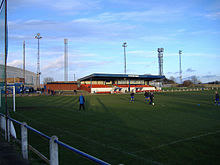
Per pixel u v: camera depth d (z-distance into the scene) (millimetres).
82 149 6461
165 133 8648
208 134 8406
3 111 8133
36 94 47562
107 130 9328
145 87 62469
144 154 5945
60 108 19500
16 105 22766
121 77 58344
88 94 48688
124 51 66500
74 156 5910
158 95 41500
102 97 37781
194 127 9914
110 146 6770
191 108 18719
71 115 14555
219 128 9648
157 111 16672
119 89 56625
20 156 5492
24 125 5363
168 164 5176
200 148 6500
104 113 15641
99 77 57781
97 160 2623
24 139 5402
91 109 18484
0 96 8523
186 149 6402
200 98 32312
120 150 6332
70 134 8547
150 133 8664
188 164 5176
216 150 6293
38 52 55156
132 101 28031
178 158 5605
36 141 7527
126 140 7531
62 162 5438
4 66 7336
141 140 7516
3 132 7914
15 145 6609
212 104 22500
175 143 7086
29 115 14625
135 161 5383
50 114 15164
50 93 50688
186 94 44344
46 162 4828
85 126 10336
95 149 6449
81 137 8016
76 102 27047
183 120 12062
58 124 10945
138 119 12555
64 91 56250
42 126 10383
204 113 15242
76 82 61781
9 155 5566
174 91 59719
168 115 14281
